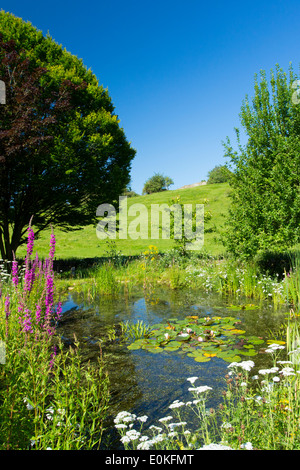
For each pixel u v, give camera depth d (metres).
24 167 10.75
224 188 34.56
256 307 6.20
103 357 4.02
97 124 12.72
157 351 4.18
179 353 4.10
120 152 14.30
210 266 9.84
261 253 8.98
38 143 9.55
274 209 7.15
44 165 11.19
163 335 4.78
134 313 6.24
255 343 4.22
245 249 7.68
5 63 9.83
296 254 8.22
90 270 11.38
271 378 3.12
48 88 11.55
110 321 5.69
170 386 3.23
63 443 1.95
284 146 7.22
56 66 12.19
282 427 2.02
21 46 12.33
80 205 13.55
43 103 10.88
